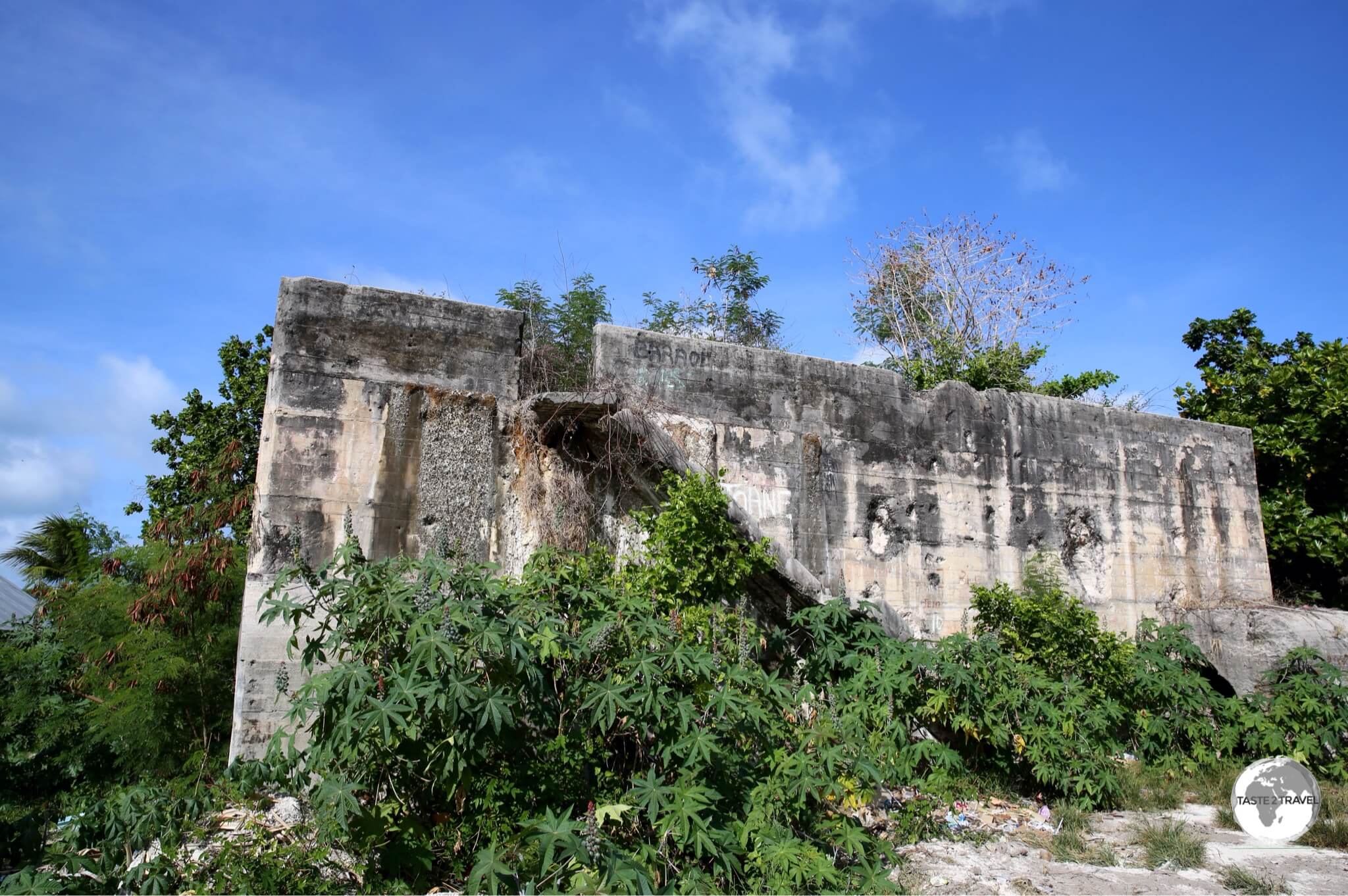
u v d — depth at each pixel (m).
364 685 4.32
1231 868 5.38
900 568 9.30
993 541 9.93
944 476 9.76
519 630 4.67
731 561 7.20
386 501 7.13
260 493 6.77
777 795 4.84
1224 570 11.47
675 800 4.45
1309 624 9.33
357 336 7.28
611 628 5.18
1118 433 11.05
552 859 4.05
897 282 18.80
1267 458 12.48
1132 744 8.00
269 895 4.23
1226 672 9.79
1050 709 6.77
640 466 7.91
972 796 6.62
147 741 7.03
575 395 7.46
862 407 9.41
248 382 14.02
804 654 7.42
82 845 4.65
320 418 7.05
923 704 6.64
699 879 4.20
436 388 7.48
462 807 4.71
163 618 7.38
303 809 5.28
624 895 3.92
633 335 8.41
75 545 15.41
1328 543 11.80
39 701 7.99
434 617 4.52
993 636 7.39
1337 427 11.74
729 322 15.91
